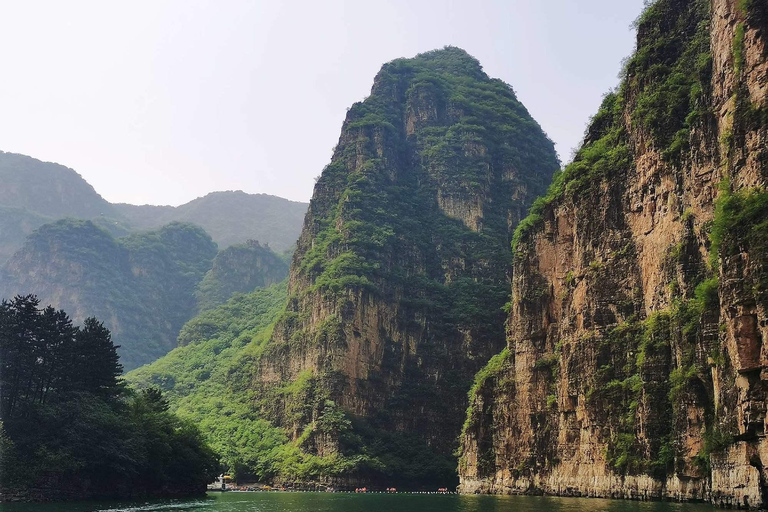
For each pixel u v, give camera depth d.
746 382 71.56
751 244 71.50
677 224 108.00
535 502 117.19
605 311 122.81
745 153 77.94
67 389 118.81
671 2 123.50
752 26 79.19
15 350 112.50
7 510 90.12
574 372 127.75
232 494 165.38
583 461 123.00
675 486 100.56
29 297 119.38
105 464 112.94
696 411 94.56
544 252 150.75
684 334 98.62
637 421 109.25
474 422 168.38
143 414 133.38
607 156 131.12
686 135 107.50
